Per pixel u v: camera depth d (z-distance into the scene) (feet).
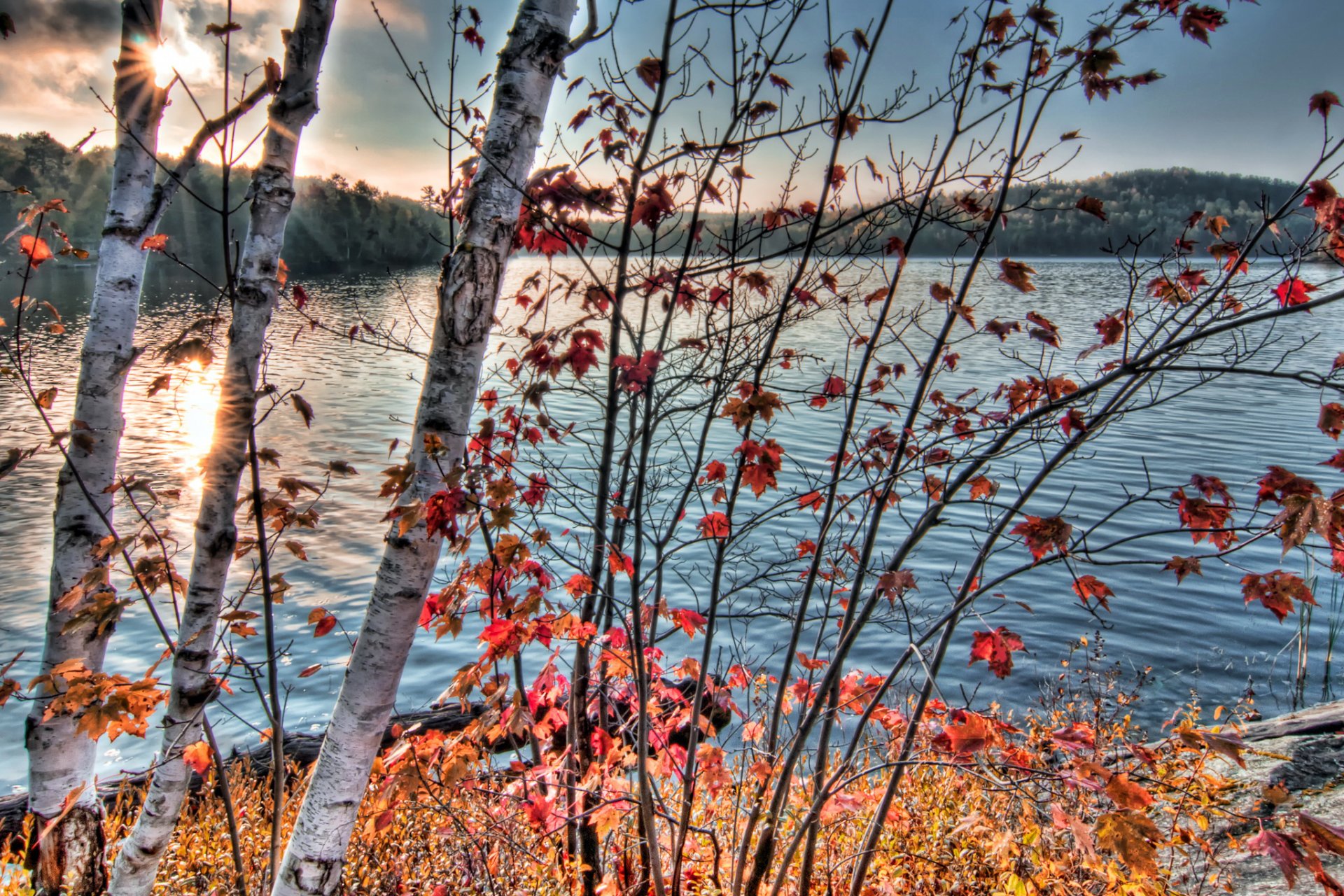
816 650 11.76
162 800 10.59
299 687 29.58
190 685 10.35
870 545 10.17
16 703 28.04
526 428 12.53
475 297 8.80
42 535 43.60
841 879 12.38
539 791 11.59
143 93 12.16
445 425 8.98
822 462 52.03
